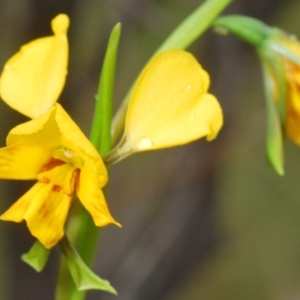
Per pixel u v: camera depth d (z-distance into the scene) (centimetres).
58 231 23
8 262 40
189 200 40
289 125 26
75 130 22
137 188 43
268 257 69
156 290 41
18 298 38
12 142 22
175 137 22
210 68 39
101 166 22
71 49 39
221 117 22
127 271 41
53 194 23
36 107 23
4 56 36
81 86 40
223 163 42
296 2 47
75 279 23
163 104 23
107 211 22
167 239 41
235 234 68
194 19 25
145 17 42
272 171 69
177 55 22
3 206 39
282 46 26
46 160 23
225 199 65
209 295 65
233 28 26
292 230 71
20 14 34
